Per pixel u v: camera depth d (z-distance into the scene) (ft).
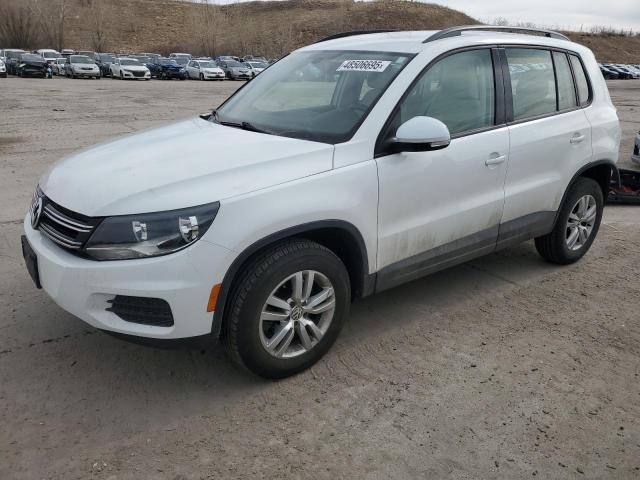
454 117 12.21
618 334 12.60
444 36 12.58
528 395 10.36
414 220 11.59
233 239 9.07
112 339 11.78
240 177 9.50
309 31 262.47
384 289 11.71
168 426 9.34
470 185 12.40
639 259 16.99
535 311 13.55
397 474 8.46
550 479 8.47
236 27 276.21
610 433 9.46
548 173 14.28
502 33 14.24
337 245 11.05
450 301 13.92
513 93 13.46
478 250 13.24
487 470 8.59
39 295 13.55
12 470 8.32
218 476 8.33
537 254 17.19
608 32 331.77
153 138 11.76
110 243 8.84
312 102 12.28
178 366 10.97
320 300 10.47
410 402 10.06
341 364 11.14
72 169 10.55
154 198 8.97
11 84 93.91
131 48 247.91
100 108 57.16
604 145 15.65
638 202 22.81
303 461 8.66
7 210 20.29
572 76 15.23
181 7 287.48
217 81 130.31
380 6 273.95
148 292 8.77
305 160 10.14
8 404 9.71
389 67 11.80
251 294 9.50
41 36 215.72
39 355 11.15
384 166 10.83
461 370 11.06
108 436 9.07
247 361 9.90
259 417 9.60
